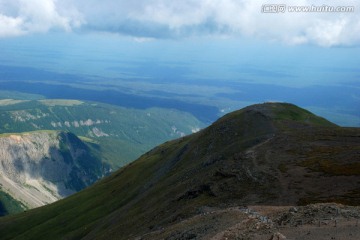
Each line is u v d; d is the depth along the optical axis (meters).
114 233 104.62
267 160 91.56
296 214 45.31
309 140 111.62
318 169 79.31
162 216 88.00
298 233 38.38
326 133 118.94
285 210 49.28
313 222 41.34
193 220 57.34
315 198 63.88
